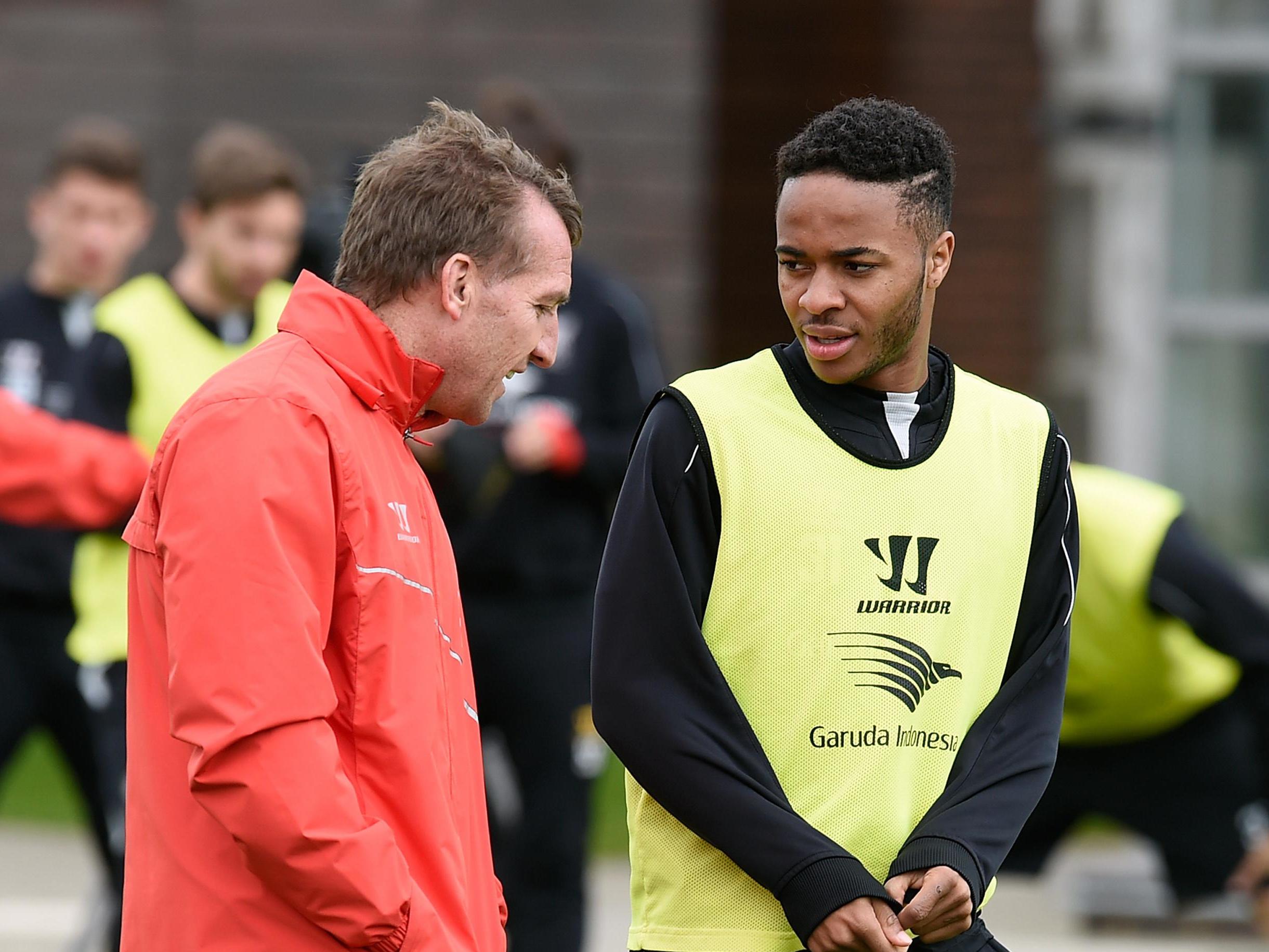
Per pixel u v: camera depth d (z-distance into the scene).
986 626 10.27
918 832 9.80
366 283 9.41
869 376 10.25
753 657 10.04
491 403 9.65
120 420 17.36
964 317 28.98
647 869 10.32
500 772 19.67
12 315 19.77
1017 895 22.12
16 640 18.02
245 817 8.36
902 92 28.97
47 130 30.30
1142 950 20.14
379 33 29.39
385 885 8.52
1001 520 10.34
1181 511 16.19
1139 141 28.91
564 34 29.05
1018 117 28.84
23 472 15.14
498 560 17.67
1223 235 29.89
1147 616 16.06
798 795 9.95
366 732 8.91
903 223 9.77
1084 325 29.33
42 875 22.34
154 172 30.00
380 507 9.05
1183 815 17.22
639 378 18.72
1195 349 30.11
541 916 17.45
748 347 30.78
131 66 30.08
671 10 28.88
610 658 9.98
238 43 29.75
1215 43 29.55
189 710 8.43
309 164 29.58
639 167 29.06
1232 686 16.86
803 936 9.50
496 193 9.34
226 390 8.83
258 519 8.52
